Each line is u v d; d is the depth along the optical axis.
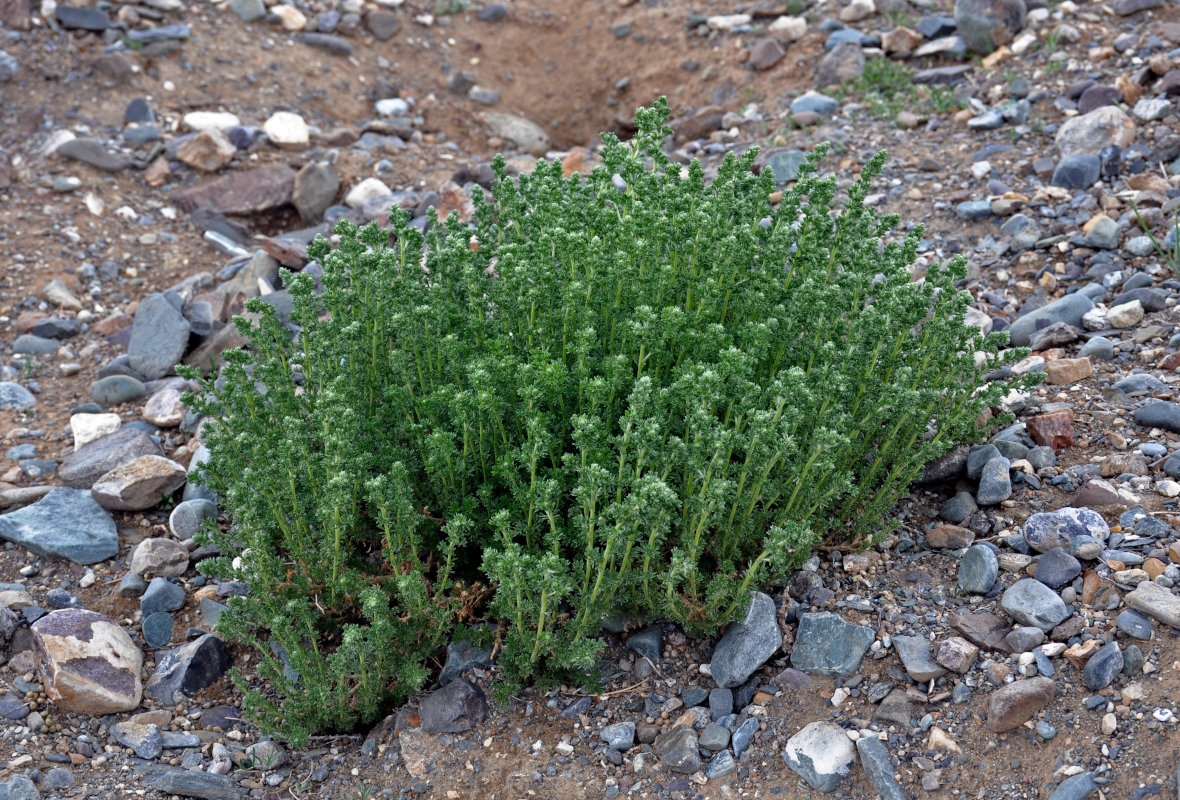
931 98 2.12
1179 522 1.31
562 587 1.22
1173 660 1.20
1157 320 1.56
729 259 1.36
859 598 1.31
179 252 1.95
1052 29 2.18
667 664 1.31
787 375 1.26
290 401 1.38
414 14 2.82
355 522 1.34
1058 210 1.77
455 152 2.35
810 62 2.41
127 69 2.30
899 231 1.80
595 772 1.24
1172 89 1.89
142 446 1.57
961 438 1.40
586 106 2.66
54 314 1.82
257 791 1.25
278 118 2.26
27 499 1.51
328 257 1.38
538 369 1.28
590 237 1.43
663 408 1.29
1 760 1.26
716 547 1.31
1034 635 1.24
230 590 1.42
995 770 1.18
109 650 1.33
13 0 2.35
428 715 1.28
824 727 1.23
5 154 2.08
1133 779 1.15
